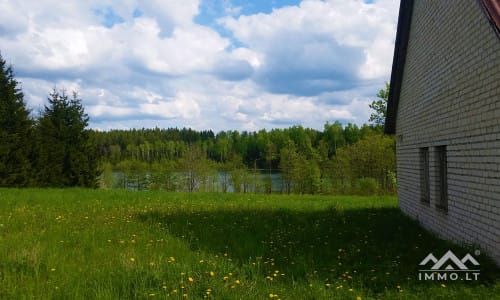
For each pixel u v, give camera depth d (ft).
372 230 32.27
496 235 20.98
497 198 20.86
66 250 24.95
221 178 210.79
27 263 21.43
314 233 31.45
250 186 199.82
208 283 18.37
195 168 179.73
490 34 21.35
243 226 34.76
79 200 53.57
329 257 24.21
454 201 27.17
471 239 24.34
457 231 26.66
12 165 85.61
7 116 85.97
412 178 39.01
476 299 16.03
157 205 50.21
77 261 22.72
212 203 53.72
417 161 37.04
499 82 20.45
